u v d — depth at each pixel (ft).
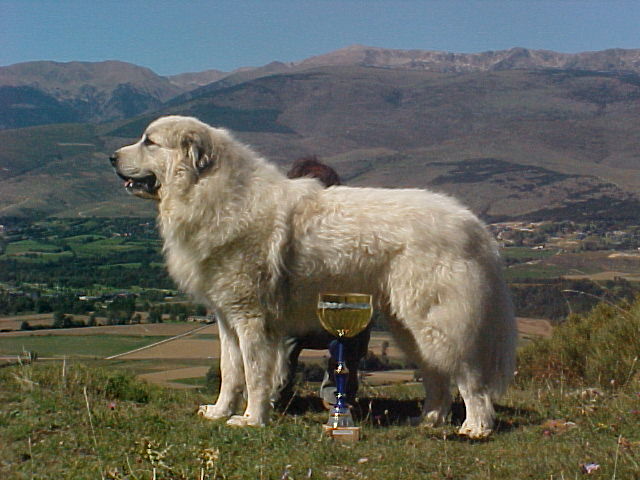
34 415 9.00
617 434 9.45
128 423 9.02
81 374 11.14
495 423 10.28
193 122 10.07
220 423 9.43
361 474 8.03
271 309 9.80
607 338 13.60
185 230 9.84
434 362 9.75
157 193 10.19
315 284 9.89
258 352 9.77
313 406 11.65
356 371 11.41
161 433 8.89
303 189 10.00
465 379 9.72
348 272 9.80
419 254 9.62
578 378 13.87
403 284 9.68
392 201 9.88
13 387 10.15
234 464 8.05
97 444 8.25
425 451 8.83
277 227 9.71
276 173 10.12
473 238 9.84
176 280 10.21
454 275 9.60
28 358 12.34
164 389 11.81
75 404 9.60
